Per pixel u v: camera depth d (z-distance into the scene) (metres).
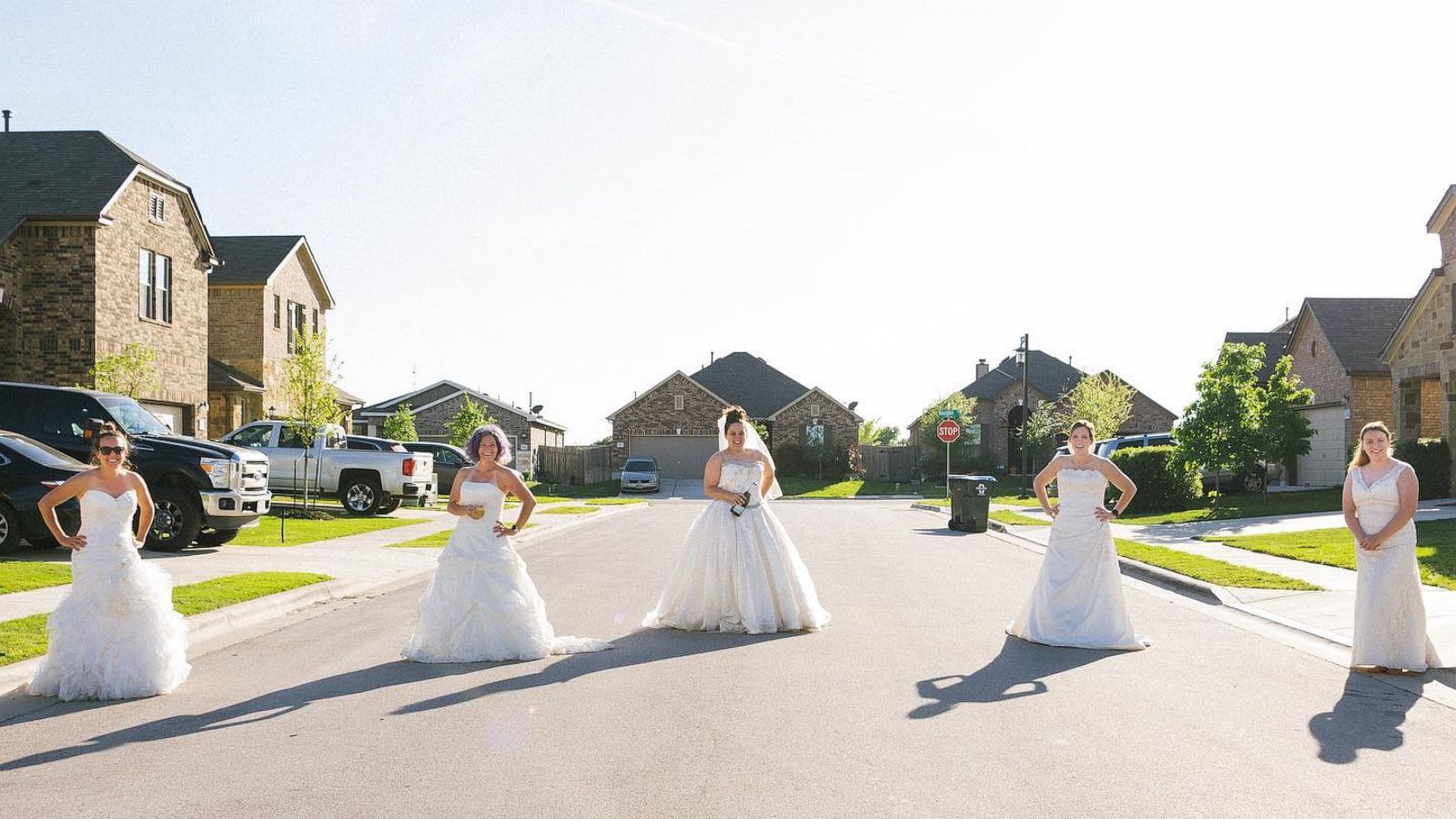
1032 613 9.29
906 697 7.14
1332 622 10.12
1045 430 52.28
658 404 56.81
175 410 29.14
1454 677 7.84
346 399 40.19
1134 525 22.48
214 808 4.93
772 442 58.69
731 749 5.89
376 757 5.75
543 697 7.14
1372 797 5.11
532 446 62.38
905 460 55.78
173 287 28.67
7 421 16.31
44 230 25.06
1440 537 16.64
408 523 22.86
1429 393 29.69
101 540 7.41
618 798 5.06
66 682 7.25
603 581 13.70
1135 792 5.18
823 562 16.23
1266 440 24.91
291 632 9.99
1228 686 7.52
